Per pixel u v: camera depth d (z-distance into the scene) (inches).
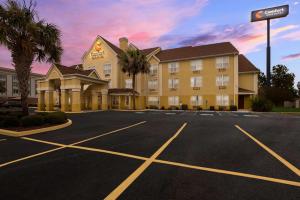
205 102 1341.0
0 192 154.5
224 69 1296.8
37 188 160.2
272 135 368.8
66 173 191.3
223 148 276.4
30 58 532.4
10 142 335.3
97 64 1552.7
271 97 1469.0
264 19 1552.7
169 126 493.0
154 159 231.3
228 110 1242.6
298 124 522.9
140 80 1486.2
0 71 2465.6
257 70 1315.2
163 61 1464.1
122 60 1279.5
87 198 143.3
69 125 531.2
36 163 223.0
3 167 210.8
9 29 496.1
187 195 145.9
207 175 182.1
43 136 384.2
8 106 1428.4
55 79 1143.0
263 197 141.9
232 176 179.5
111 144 308.7
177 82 1433.3
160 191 152.5
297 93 2386.8
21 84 521.3
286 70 2206.0
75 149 281.9
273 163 213.0
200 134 382.6
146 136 368.2
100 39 1545.3
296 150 263.6
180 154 249.8
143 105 1501.0
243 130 425.4
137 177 179.2
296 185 160.9
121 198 142.7
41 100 1183.6
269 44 1533.0
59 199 142.6
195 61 1382.9
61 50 610.2
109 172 192.4
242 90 1312.7
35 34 522.6
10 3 514.0
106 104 1275.8
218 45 1432.1
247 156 238.5
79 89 1051.9
